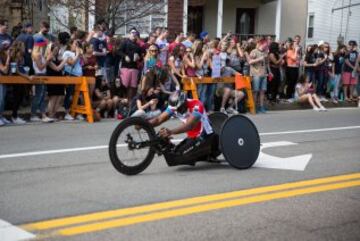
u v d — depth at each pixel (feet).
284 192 24.59
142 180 26.14
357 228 20.10
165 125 44.29
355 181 26.99
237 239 18.62
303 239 18.85
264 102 59.06
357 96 69.26
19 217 20.22
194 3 81.00
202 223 20.11
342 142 38.70
